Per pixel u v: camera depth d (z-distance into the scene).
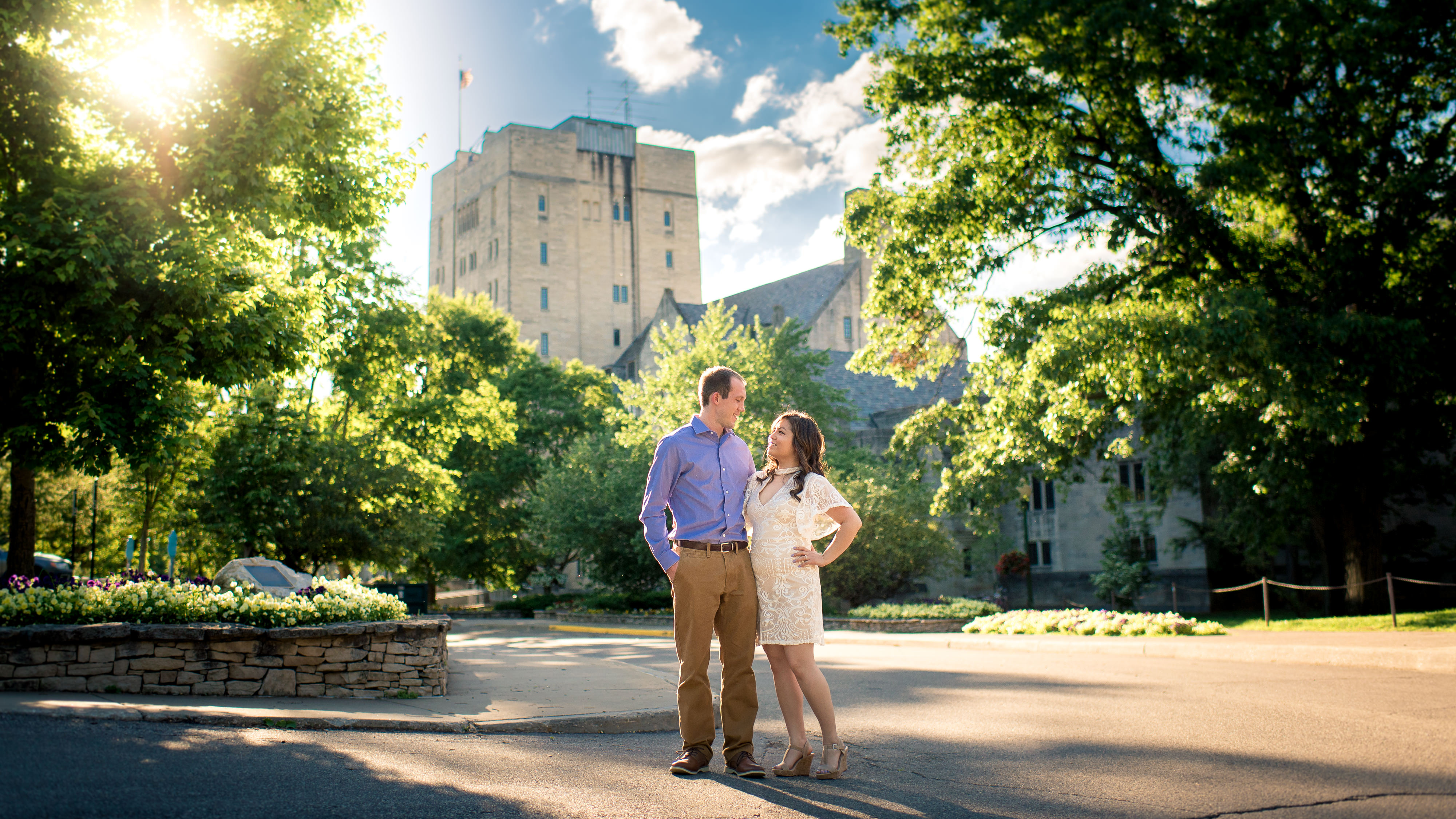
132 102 12.83
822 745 6.03
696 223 101.00
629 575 34.53
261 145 13.10
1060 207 21.12
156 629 7.40
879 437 48.12
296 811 3.69
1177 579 33.47
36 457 12.32
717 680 10.49
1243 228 22.16
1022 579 39.41
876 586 29.25
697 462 4.88
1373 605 20.08
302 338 14.25
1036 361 18.20
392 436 31.52
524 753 5.36
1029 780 4.70
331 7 15.68
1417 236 19.03
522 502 49.38
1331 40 18.55
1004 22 19.30
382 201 17.06
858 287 64.94
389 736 5.82
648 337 78.75
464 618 42.84
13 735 4.86
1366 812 3.95
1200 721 6.61
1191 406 20.59
